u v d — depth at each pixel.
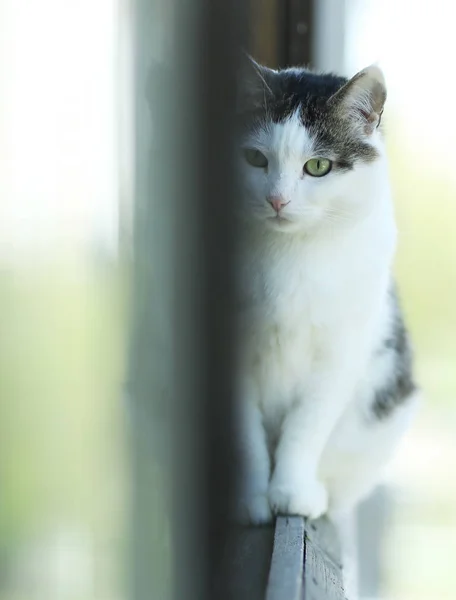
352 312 2.25
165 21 1.27
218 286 1.69
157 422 1.38
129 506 1.25
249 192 2.19
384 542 3.68
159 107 1.27
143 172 1.25
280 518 2.15
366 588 3.61
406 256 3.80
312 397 2.32
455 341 3.92
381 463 2.72
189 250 1.45
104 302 1.17
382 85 2.23
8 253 1.04
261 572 1.64
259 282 2.20
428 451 3.89
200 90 1.44
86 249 1.12
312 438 2.32
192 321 1.50
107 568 1.16
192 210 1.45
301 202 2.14
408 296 3.89
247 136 2.20
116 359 1.22
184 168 1.39
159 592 1.31
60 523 1.10
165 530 1.37
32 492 1.08
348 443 2.55
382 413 2.59
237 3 2.04
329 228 2.21
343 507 2.75
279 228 2.16
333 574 1.96
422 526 3.71
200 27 1.44
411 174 3.69
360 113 2.23
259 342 2.25
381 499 3.71
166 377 1.40
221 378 1.74
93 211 1.12
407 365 2.76
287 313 2.21
